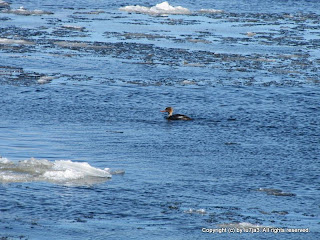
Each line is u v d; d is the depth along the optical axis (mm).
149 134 87938
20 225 54156
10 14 197500
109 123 93125
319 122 98375
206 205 60750
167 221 56344
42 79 118188
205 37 169750
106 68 130000
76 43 153250
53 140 82562
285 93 115375
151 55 143500
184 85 118688
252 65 137625
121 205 59688
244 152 80625
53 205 58781
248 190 65938
